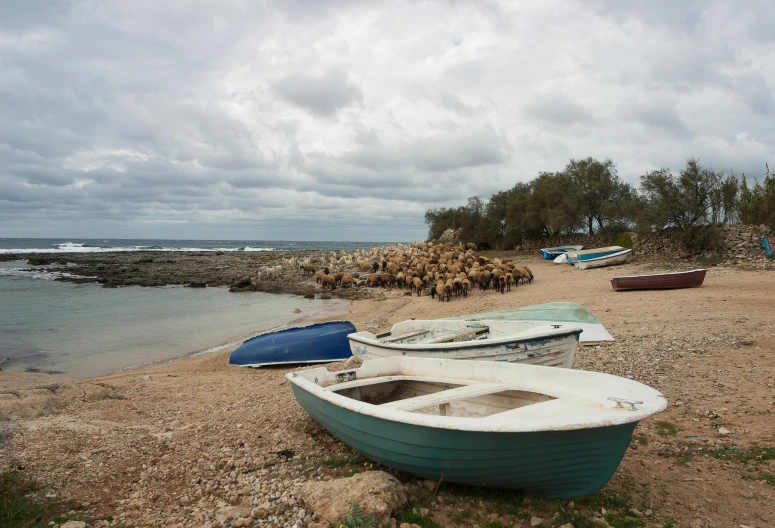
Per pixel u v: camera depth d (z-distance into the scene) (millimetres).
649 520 4656
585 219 42812
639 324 14016
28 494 5031
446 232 61406
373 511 4480
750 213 29828
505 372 6602
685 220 29547
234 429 7562
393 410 5234
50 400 8266
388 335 11758
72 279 39344
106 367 14023
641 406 4742
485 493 5246
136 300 28219
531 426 4324
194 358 15086
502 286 24109
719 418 6957
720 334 11734
